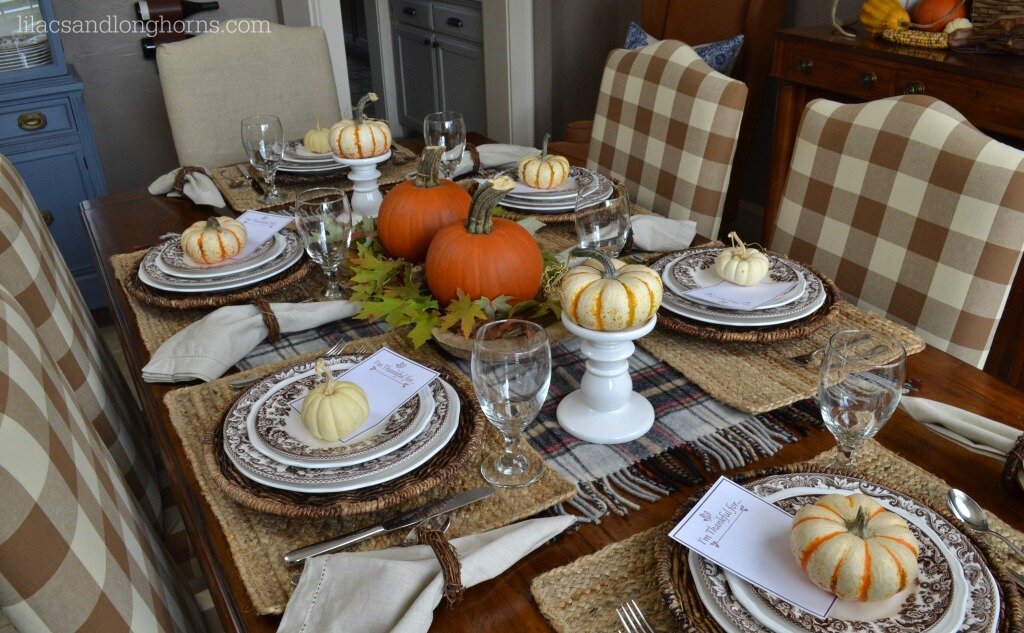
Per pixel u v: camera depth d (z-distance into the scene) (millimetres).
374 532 769
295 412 906
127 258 1416
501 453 875
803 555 635
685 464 851
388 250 1252
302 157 1819
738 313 1084
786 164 2580
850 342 831
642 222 1375
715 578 661
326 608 674
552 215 1475
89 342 1413
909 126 1268
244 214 1460
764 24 2656
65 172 2729
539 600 689
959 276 1200
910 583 621
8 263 1175
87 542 773
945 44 2086
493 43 3738
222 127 2148
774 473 784
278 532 780
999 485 813
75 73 2756
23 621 706
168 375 1041
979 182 1166
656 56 1774
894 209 1286
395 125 5121
